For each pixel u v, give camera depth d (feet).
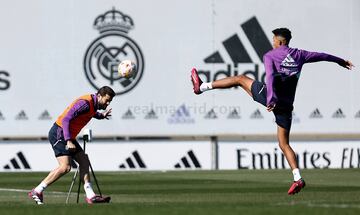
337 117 201.36
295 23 199.00
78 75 194.70
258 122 198.59
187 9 195.93
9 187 143.13
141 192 131.13
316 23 199.72
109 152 195.62
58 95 194.70
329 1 199.72
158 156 196.03
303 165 199.52
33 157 193.98
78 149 103.09
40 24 193.77
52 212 77.66
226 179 160.86
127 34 195.31
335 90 200.95
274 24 198.29
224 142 197.26
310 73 200.34
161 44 195.93
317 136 218.59
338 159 200.03
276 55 99.45
